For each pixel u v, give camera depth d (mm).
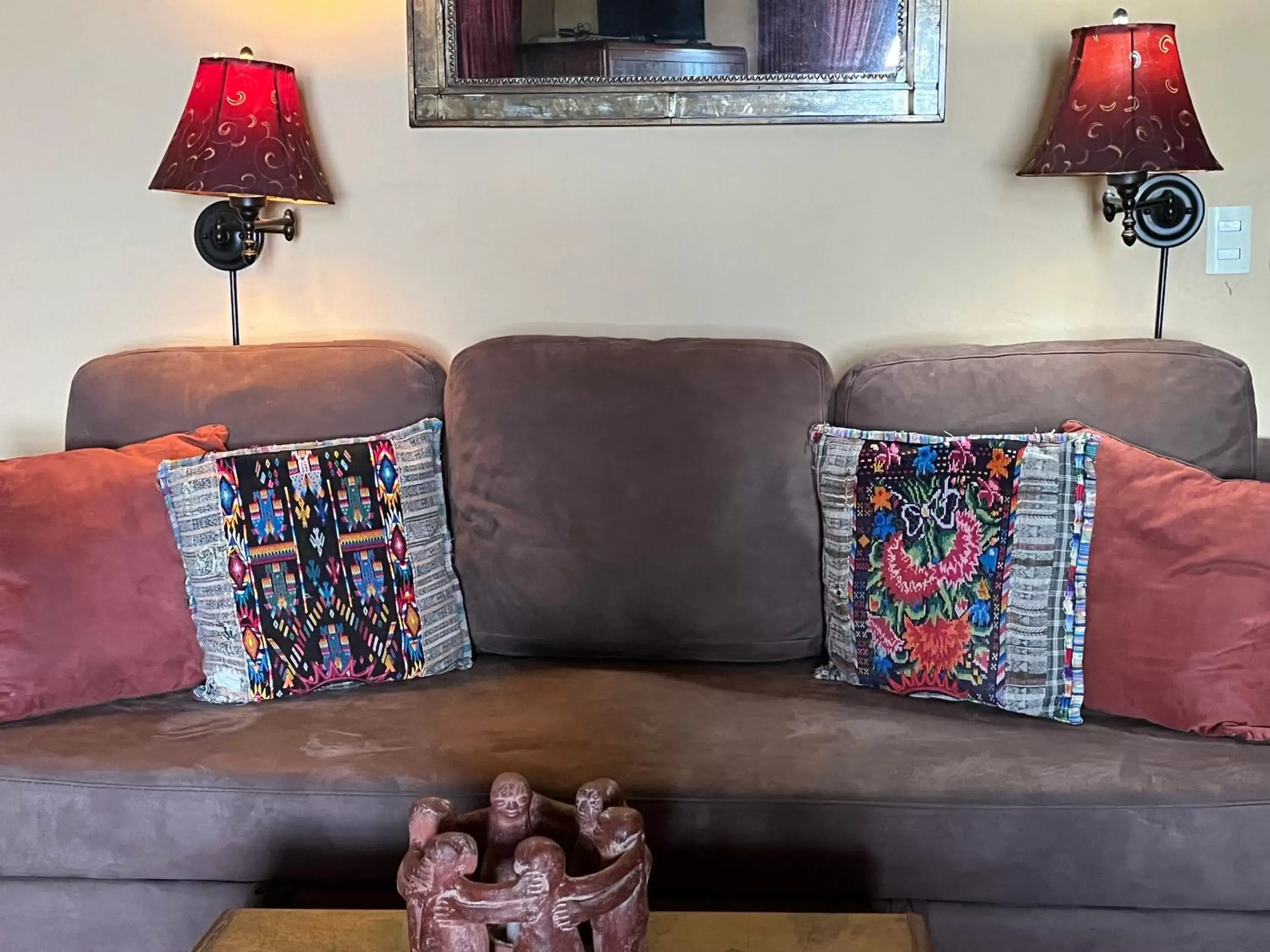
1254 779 1438
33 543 1704
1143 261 2158
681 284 2230
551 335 2232
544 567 1921
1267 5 2062
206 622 1769
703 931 1137
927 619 1718
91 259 2301
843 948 1107
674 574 1893
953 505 1721
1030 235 2166
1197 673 1579
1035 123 2125
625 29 2143
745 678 1850
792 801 1446
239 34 2205
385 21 2180
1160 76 1876
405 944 1123
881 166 2162
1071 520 1670
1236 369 1884
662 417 1930
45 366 2330
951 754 1532
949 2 2096
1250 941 1454
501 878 994
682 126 2166
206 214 2215
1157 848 1417
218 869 1512
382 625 1824
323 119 2219
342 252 2264
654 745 1569
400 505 1882
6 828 1523
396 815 1477
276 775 1503
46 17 2225
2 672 1655
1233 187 2125
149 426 1994
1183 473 1690
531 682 1839
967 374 1921
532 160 2207
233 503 1785
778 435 1920
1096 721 1645
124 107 2244
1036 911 1468
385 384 2029
